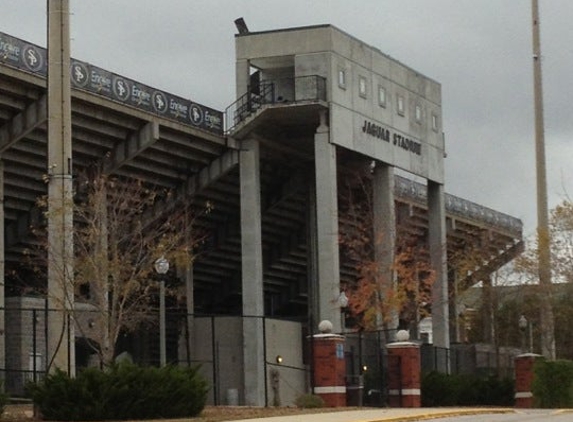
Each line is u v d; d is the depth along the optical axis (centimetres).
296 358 6800
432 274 7394
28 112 5766
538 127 6203
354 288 8350
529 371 6319
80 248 5341
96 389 3616
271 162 7381
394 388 5556
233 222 7688
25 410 4053
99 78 5969
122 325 5578
